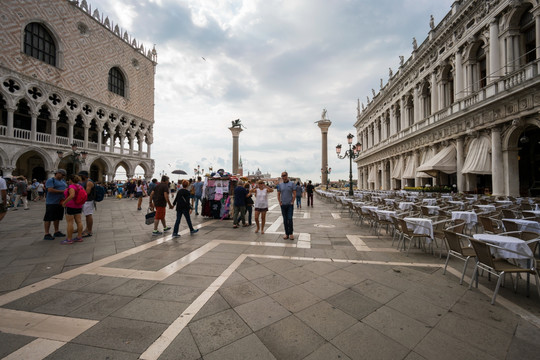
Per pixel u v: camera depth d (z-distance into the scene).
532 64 12.54
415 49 25.97
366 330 2.76
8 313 3.03
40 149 24.58
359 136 50.00
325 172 39.62
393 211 7.83
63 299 3.40
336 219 11.15
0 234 7.71
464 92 18.42
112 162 32.66
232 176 11.27
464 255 4.18
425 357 2.33
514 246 3.84
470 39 17.59
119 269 4.59
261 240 6.96
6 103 22.78
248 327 2.79
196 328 2.75
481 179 18.66
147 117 39.62
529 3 13.81
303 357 2.32
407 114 27.78
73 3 27.81
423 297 3.57
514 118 13.57
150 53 40.50
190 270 4.55
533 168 17.31
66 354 2.30
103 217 11.57
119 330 2.70
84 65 29.03
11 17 22.72
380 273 4.49
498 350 2.43
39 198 20.67
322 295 3.59
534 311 3.21
